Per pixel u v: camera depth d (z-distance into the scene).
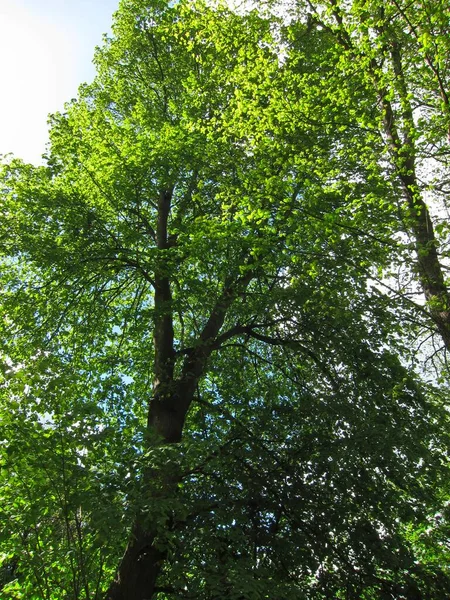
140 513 6.71
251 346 14.65
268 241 9.45
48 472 6.25
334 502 9.45
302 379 12.39
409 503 9.69
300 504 9.27
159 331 12.31
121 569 8.40
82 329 12.88
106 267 12.27
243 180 10.00
